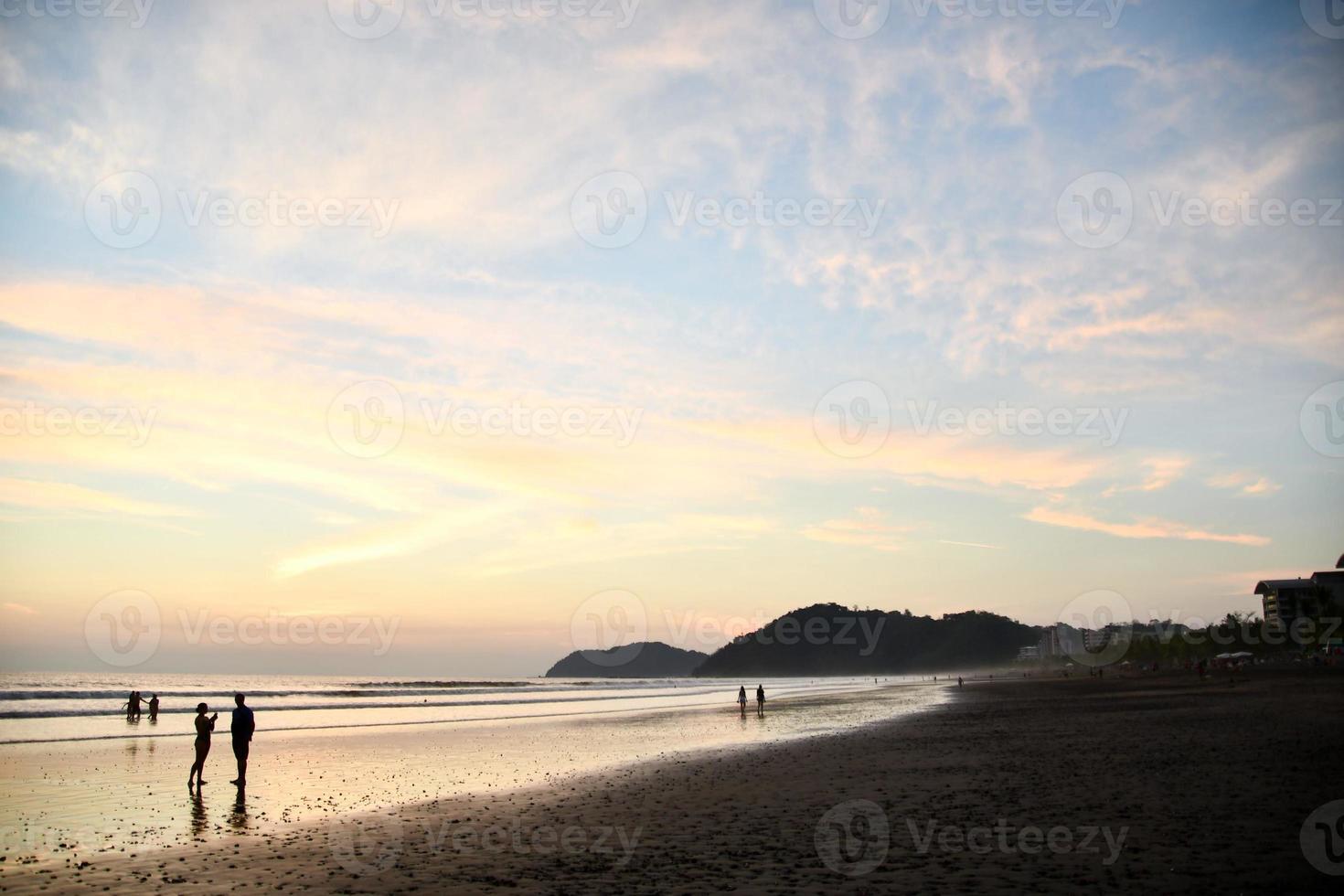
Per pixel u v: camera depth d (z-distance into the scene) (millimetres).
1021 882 10133
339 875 11906
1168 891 9445
